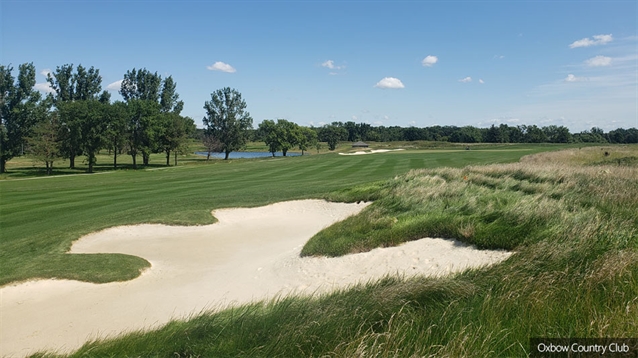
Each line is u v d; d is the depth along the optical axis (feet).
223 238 46.96
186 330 18.89
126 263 36.17
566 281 16.87
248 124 275.80
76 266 34.81
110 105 199.82
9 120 193.16
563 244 21.98
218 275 35.27
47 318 26.73
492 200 36.19
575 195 34.24
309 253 33.96
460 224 30.91
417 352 12.71
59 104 191.83
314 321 16.03
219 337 17.24
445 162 116.67
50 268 34.06
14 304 28.68
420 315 15.72
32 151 181.37
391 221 36.32
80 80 236.84
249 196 65.82
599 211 27.50
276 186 79.41
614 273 16.40
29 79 196.54
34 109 195.83
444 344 13.38
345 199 58.39
